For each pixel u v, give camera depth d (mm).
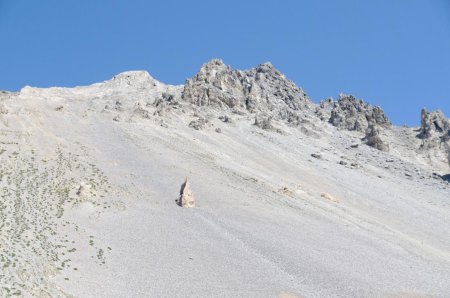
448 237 99750
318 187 118312
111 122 133750
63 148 102500
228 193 94312
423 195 129875
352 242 80938
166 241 69000
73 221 70562
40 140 103000
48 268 53688
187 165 107312
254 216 85000
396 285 65562
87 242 64438
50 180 84062
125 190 87188
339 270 67375
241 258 66938
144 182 93188
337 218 93625
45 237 62406
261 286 59281
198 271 61094
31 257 54812
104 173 93375
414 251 83500
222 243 71250
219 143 138500
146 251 64812
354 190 121625
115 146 112438
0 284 45438
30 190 78000
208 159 116250
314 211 94375
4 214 66562
